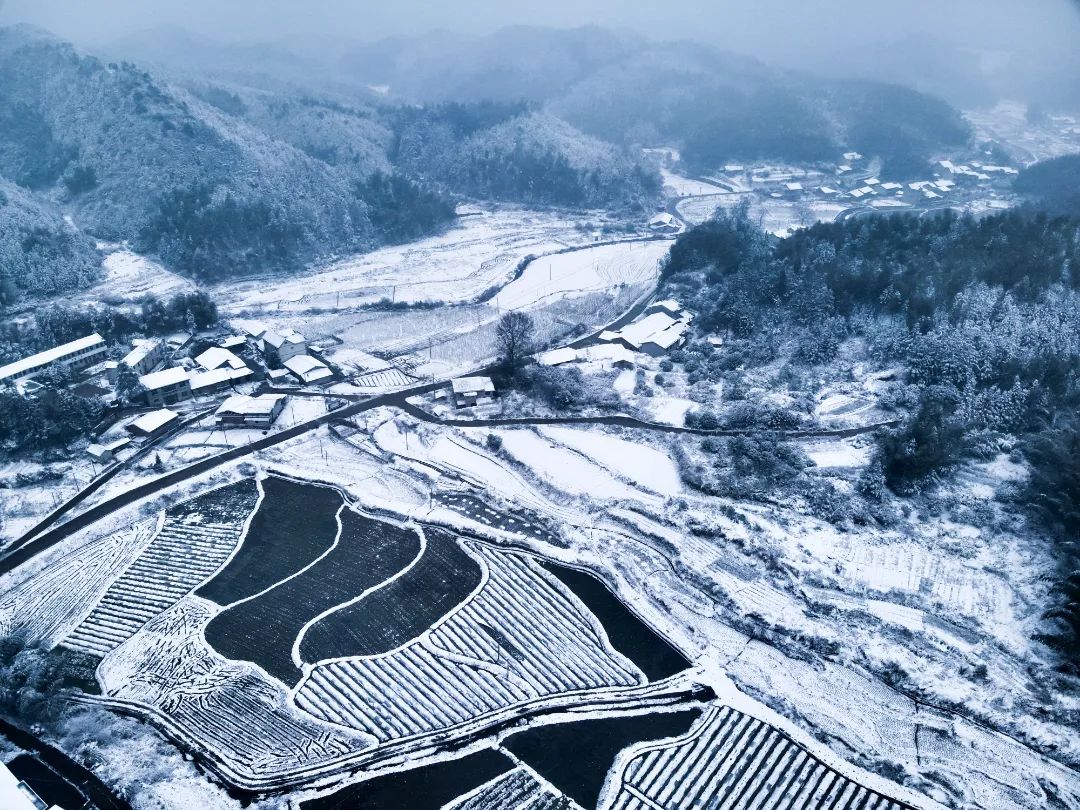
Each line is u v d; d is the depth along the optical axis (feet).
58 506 352.49
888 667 268.21
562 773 232.73
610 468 383.65
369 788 226.99
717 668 270.87
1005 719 246.47
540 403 443.73
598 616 294.66
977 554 315.78
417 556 326.65
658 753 238.68
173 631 284.82
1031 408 384.68
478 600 300.81
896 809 220.23
